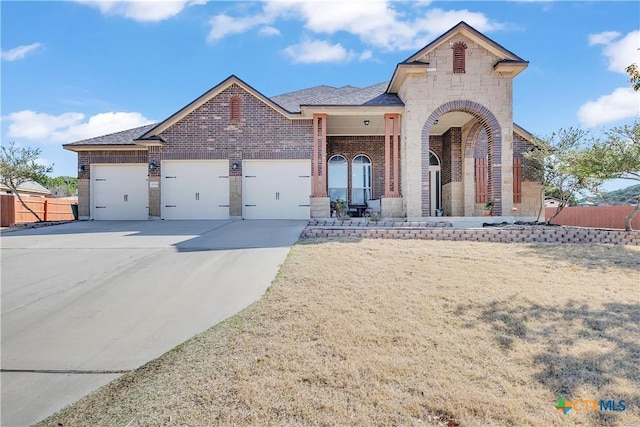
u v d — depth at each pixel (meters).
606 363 3.88
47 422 3.11
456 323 4.77
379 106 14.97
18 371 3.87
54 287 6.32
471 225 13.44
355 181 19.08
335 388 3.43
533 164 15.58
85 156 17.61
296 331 4.50
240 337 4.38
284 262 7.48
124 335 4.58
